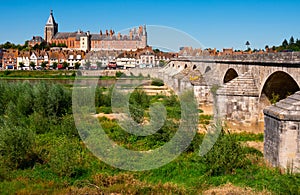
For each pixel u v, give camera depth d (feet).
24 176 58.13
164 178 58.59
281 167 63.77
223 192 51.29
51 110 104.06
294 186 52.80
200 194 51.37
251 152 73.82
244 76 108.78
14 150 62.13
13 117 97.86
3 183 54.85
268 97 103.91
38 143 73.92
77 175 59.06
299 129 63.46
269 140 68.74
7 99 124.67
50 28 626.23
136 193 52.44
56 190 52.75
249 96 104.58
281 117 63.52
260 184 54.54
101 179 57.06
